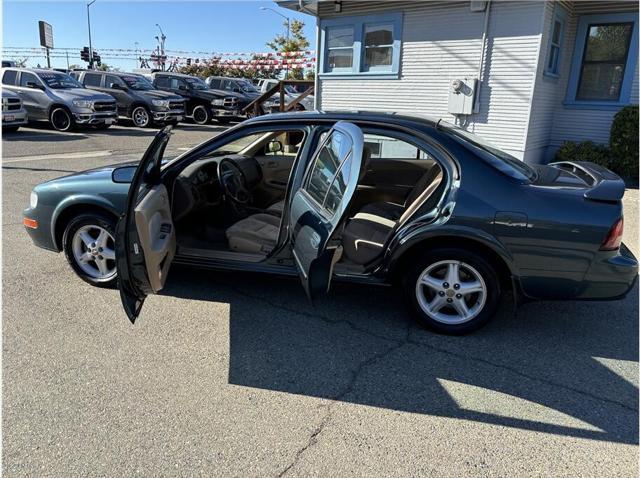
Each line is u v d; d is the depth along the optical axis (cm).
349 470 219
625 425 252
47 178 848
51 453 225
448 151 321
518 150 878
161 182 346
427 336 338
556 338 339
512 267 309
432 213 320
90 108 1523
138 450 228
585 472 220
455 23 889
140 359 301
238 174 417
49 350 308
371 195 462
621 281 302
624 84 909
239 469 218
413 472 218
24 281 407
